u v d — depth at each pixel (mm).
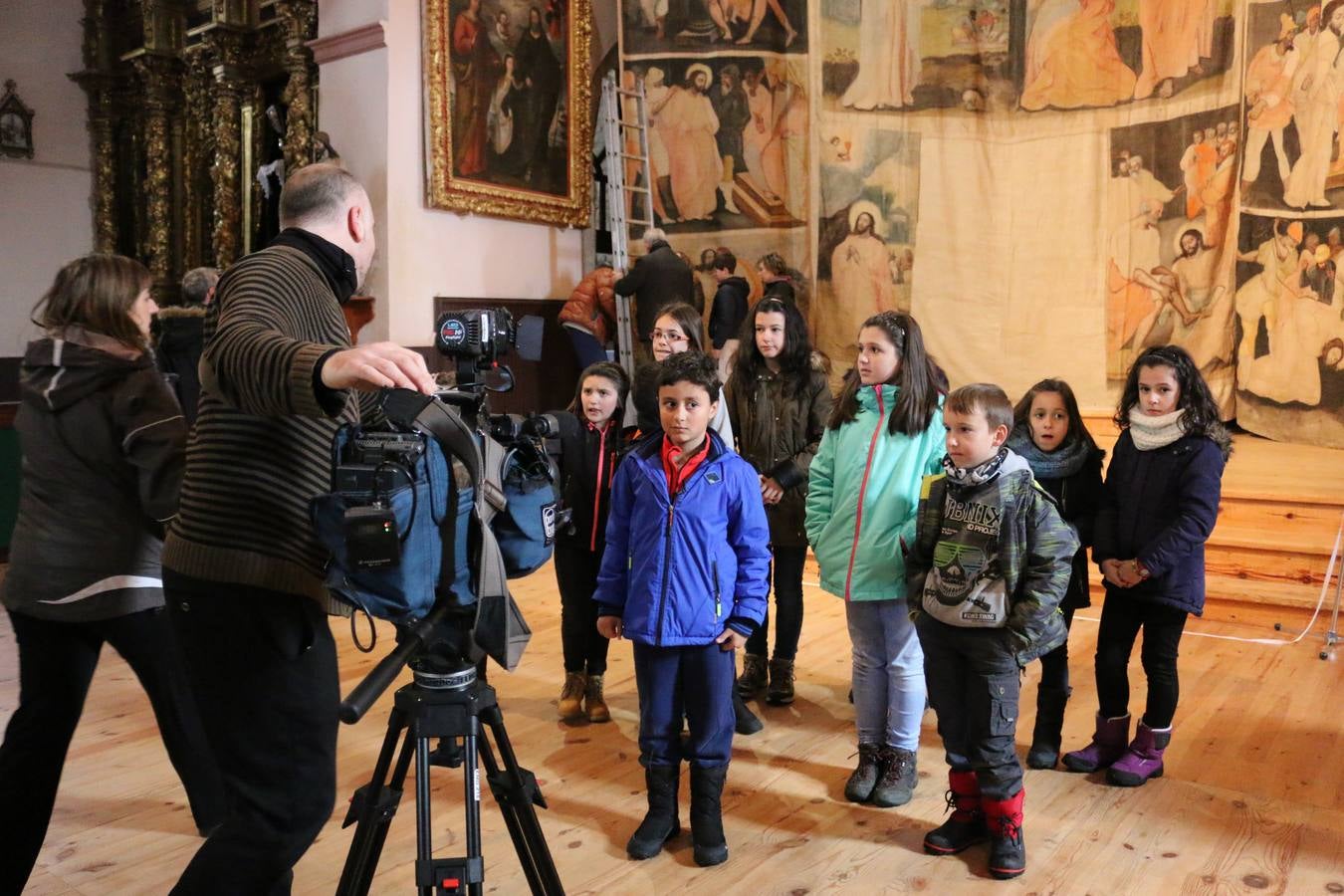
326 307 1810
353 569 1515
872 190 8102
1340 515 5211
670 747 2801
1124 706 3318
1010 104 7750
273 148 10422
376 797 1740
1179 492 3180
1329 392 6609
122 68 11711
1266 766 3371
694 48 8336
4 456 6250
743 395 3971
